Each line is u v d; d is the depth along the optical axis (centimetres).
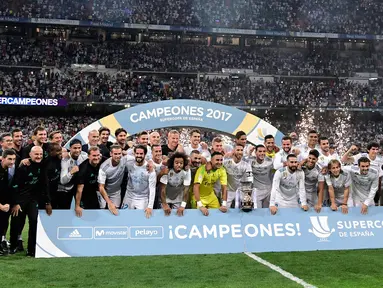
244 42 3934
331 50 4012
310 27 3903
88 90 3203
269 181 811
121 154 687
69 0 3581
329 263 609
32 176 648
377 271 568
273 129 1008
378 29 3953
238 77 3581
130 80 3403
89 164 682
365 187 765
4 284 505
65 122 3200
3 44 3350
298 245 692
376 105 3459
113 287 498
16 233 674
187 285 506
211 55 3741
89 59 3481
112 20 3619
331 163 729
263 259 630
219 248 673
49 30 3622
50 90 3172
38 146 647
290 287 498
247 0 4006
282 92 3538
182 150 785
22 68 3297
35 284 506
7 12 3353
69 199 725
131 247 657
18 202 651
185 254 660
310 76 3656
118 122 961
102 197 730
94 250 648
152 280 525
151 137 790
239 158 761
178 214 690
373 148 859
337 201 775
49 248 639
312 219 717
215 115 994
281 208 721
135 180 705
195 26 3659
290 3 4025
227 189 777
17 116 3161
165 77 3575
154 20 3669
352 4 4088
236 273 557
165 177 701
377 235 721
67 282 515
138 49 3659
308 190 772
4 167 631
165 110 977
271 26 3859
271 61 3784
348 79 3731
